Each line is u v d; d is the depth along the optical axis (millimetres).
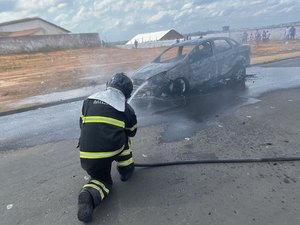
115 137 2891
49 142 5180
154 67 7652
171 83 7430
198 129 5047
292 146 4004
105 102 2951
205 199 2959
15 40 30344
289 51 18188
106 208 2932
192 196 3031
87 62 22328
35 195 3354
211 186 3188
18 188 3570
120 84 3145
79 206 2652
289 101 6344
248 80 9297
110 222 2725
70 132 5645
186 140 4578
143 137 4863
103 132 2857
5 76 17062
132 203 2988
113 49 35562
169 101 7238
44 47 32938
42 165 4191
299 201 2811
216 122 5344
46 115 7234
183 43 8523
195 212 2768
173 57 8211
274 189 3037
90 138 2863
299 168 3426
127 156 3307
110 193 3191
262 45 26078
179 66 7520
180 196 3047
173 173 3541
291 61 13258
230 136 4578
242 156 3816
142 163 3844
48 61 24344
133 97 7438
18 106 8234
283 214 2639
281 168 3451
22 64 22828
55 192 3375
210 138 4566
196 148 4230
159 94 7418
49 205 3117
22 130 6098
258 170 3449
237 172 3441
